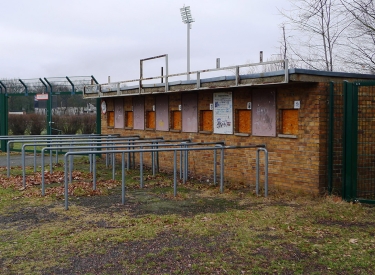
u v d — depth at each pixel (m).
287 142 9.22
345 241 5.88
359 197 8.41
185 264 5.10
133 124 14.83
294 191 9.07
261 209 7.75
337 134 8.63
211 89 10.67
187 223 6.83
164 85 11.70
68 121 18.69
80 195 9.08
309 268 4.97
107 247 5.72
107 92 14.66
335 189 8.65
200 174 11.74
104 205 8.21
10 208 7.98
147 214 7.49
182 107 12.38
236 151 10.59
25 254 5.50
